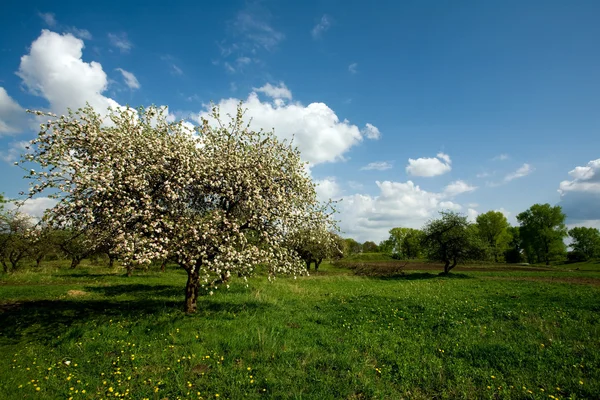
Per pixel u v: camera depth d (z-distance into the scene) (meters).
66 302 16.95
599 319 13.70
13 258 36.72
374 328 12.70
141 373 8.16
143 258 10.82
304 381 7.90
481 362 9.14
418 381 8.12
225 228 13.07
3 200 31.48
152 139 12.93
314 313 15.17
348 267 55.31
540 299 19.38
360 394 7.46
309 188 15.84
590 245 85.62
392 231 113.75
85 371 8.31
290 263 14.64
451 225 43.97
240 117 14.99
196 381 7.73
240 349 9.71
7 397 6.96
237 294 19.20
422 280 35.44
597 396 7.30
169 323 11.73
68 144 12.24
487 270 53.09
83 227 11.99
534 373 8.42
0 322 12.58
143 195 11.66
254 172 14.08
